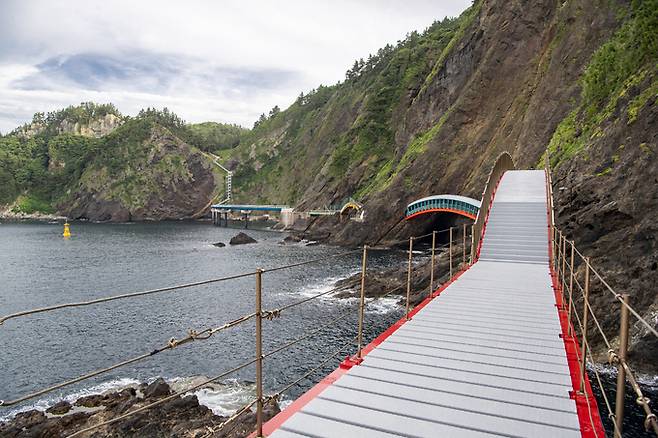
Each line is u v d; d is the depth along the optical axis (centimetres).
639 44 2972
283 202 13662
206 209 16612
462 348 712
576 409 504
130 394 1769
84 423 1549
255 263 5238
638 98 2392
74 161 17300
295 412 496
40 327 2759
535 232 1788
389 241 6700
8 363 2214
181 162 16425
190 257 5797
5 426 1541
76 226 11988
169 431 1484
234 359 2228
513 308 972
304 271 4544
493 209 2064
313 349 2327
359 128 9994
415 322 865
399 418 479
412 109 8450
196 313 3038
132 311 3095
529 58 6638
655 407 1519
